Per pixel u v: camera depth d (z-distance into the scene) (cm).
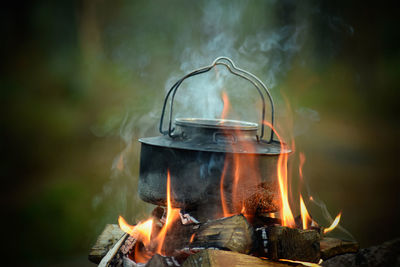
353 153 820
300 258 191
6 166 741
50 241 455
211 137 198
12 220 520
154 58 1218
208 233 191
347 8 1259
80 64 1215
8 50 1138
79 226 491
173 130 216
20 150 816
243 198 192
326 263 235
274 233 188
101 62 1247
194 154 189
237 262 175
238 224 189
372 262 230
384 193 581
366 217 480
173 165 193
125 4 1269
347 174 670
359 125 1081
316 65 1241
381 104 1275
